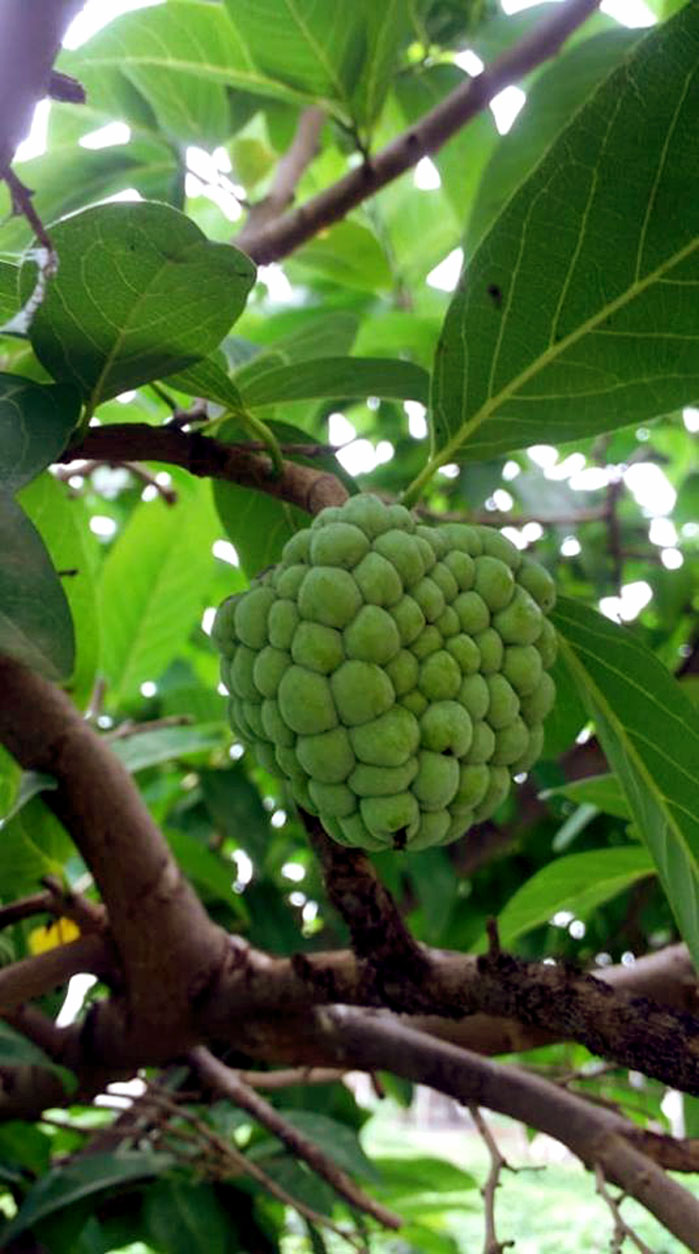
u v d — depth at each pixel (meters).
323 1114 0.90
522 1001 0.50
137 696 0.99
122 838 0.61
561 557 1.22
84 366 0.52
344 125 0.71
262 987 0.60
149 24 0.70
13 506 0.47
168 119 0.75
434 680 0.48
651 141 0.48
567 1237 1.69
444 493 1.24
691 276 0.50
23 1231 0.70
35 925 0.74
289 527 0.61
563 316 0.52
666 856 0.54
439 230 1.14
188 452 0.54
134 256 0.48
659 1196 0.55
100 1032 0.64
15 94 0.43
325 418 1.26
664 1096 0.77
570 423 0.54
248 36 0.68
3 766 0.69
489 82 0.70
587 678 0.55
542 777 0.96
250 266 0.49
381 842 0.49
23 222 0.69
